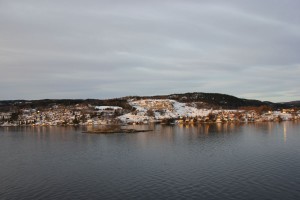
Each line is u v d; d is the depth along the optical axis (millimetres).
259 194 68312
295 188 71812
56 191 74750
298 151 120875
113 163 106688
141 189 74188
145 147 148500
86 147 154375
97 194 71688
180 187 74688
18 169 100312
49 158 121188
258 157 109062
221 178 81375
